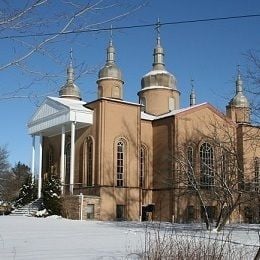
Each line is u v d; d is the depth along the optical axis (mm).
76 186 46969
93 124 46438
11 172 83062
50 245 19641
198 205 44344
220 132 45188
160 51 59000
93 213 43406
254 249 16016
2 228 28672
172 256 11477
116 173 45688
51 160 53750
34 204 46469
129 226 32719
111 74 55500
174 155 43000
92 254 16531
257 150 34375
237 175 29062
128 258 15164
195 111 47906
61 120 46688
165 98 56906
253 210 35844
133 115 47719
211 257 11477
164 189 47000
